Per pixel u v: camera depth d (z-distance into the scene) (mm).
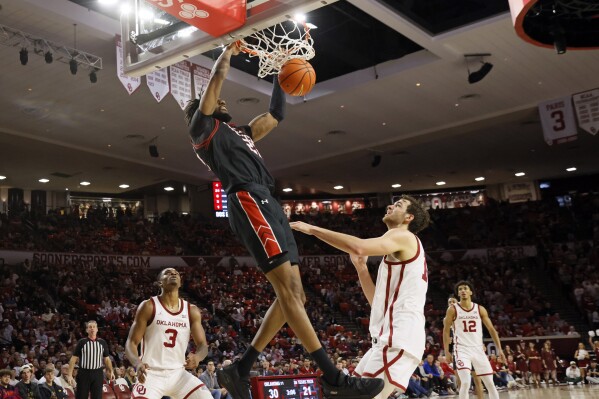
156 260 28922
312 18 17453
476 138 27641
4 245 24984
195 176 30578
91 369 9672
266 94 20688
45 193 33188
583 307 26484
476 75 18547
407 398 17031
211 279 28078
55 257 25781
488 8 16719
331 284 29625
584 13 10156
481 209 36469
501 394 15133
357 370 4141
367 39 18859
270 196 3459
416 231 4379
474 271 30875
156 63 4465
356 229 35844
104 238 29703
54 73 18031
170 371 5754
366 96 21547
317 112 22750
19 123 21953
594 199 34719
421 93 21594
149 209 35625
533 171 34969
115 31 16172
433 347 21062
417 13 16828
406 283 4062
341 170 32250
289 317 3215
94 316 22109
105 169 29328
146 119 22500
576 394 13484
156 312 5750
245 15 3904
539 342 22141
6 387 11477
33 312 20453
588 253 30641
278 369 15734
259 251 3273
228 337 20844
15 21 15242
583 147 30141
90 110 21172
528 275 31016
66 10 15141
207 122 3502
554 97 22375
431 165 32312
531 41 10539
